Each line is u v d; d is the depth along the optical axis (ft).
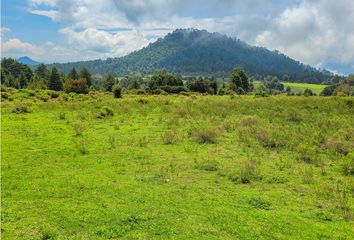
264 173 50.06
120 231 30.86
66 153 60.13
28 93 194.49
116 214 34.32
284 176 49.14
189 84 314.55
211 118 99.35
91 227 31.81
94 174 48.37
